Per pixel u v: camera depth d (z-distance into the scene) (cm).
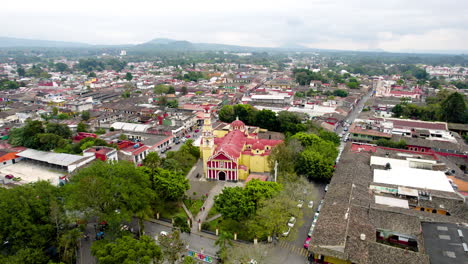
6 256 7550
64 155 14025
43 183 9031
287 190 10475
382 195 10488
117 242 7312
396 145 15938
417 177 11438
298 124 18912
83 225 9262
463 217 9231
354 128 18588
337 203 9706
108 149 13862
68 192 8912
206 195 12000
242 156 14175
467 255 7256
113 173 9525
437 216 8969
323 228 8469
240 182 13288
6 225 7606
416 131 18138
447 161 13375
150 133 18850
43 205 8288
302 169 12681
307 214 10688
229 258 8106
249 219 9569
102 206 8838
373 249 7562
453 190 10531
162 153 16788
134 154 14550
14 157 14425
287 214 9050
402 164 12912
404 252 7350
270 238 9156
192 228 9962
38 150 15025
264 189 9931
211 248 8975
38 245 7769
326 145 14275
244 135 16412
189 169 14575
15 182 12269
